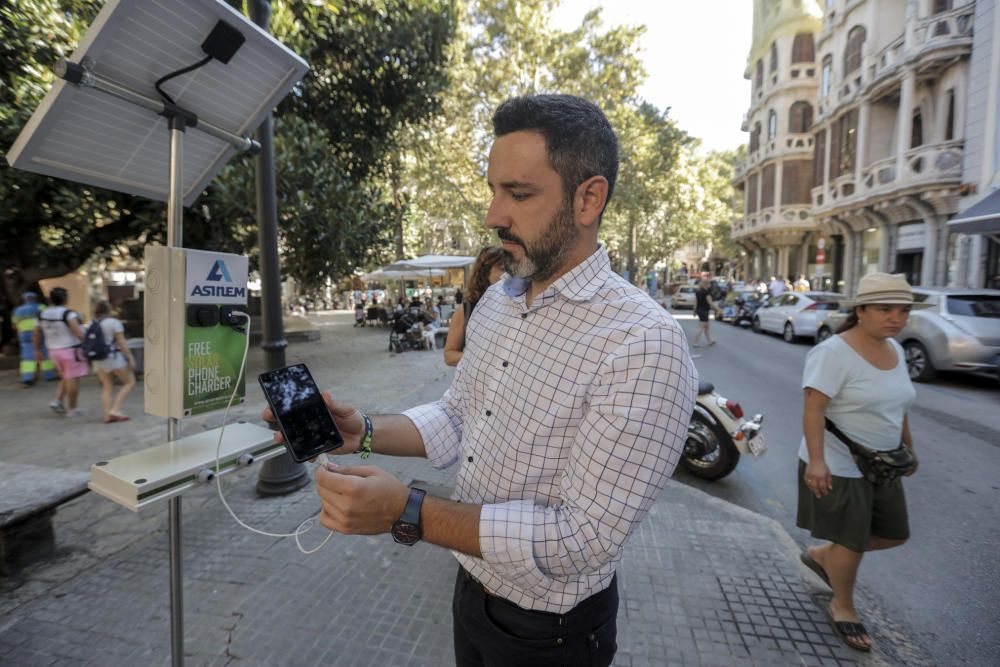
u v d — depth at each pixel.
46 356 9.77
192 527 3.47
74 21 6.88
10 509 2.81
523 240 1.03
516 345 1.11
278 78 1.84
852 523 2.35
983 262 13.41
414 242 29.55
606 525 0.91
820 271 22.56
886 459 2.27
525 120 1.01
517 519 0.94
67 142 1.59
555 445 1.03
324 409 1.24
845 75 19.89
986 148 13.27
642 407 0.92
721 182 47.06
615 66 20.58
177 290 1.50
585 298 1.04
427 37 10.65
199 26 1.50
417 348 13.67
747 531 3.41
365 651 2.32
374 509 0.95
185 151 1.92
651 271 51.00
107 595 2.73
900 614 2.74
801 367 9.94
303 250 9.95
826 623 2.53
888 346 2.36
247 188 8.10
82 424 6.56
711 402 4.56
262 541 3.26
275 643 2.37
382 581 2.83
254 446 1.56
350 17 9.33
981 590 2.95
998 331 7.82
